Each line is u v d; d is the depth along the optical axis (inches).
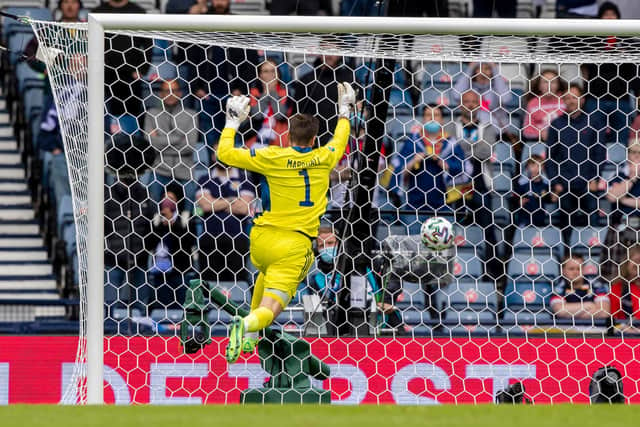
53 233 1585.9
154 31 1018.1
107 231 1240.8
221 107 1230.9
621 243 1209.4
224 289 1254.9
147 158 1296.8
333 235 1155.3
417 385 1074.1
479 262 1326.3
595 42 1136.2
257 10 1736.0
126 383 1074.1
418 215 1212.5
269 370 971.9
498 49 1120.8
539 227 1346.0
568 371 1091.3
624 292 1210.6
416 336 1087.0
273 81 1334.9
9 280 1547.7
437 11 1398.9
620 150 1378.0
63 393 1110.4
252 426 655.1
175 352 1079.6
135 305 1227.9
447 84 1398.9
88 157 997.2
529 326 1175.0
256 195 1266.0
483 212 1330.0
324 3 1736.0
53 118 1625.2
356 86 1246.9
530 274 1328.7
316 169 928.3
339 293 1099.9
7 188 1649.9
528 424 671.8
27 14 1706.4
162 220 1254.9
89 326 979.9
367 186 1099.9
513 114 1416.1
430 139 1312.7
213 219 1266.0
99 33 1001.5
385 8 1318.9
